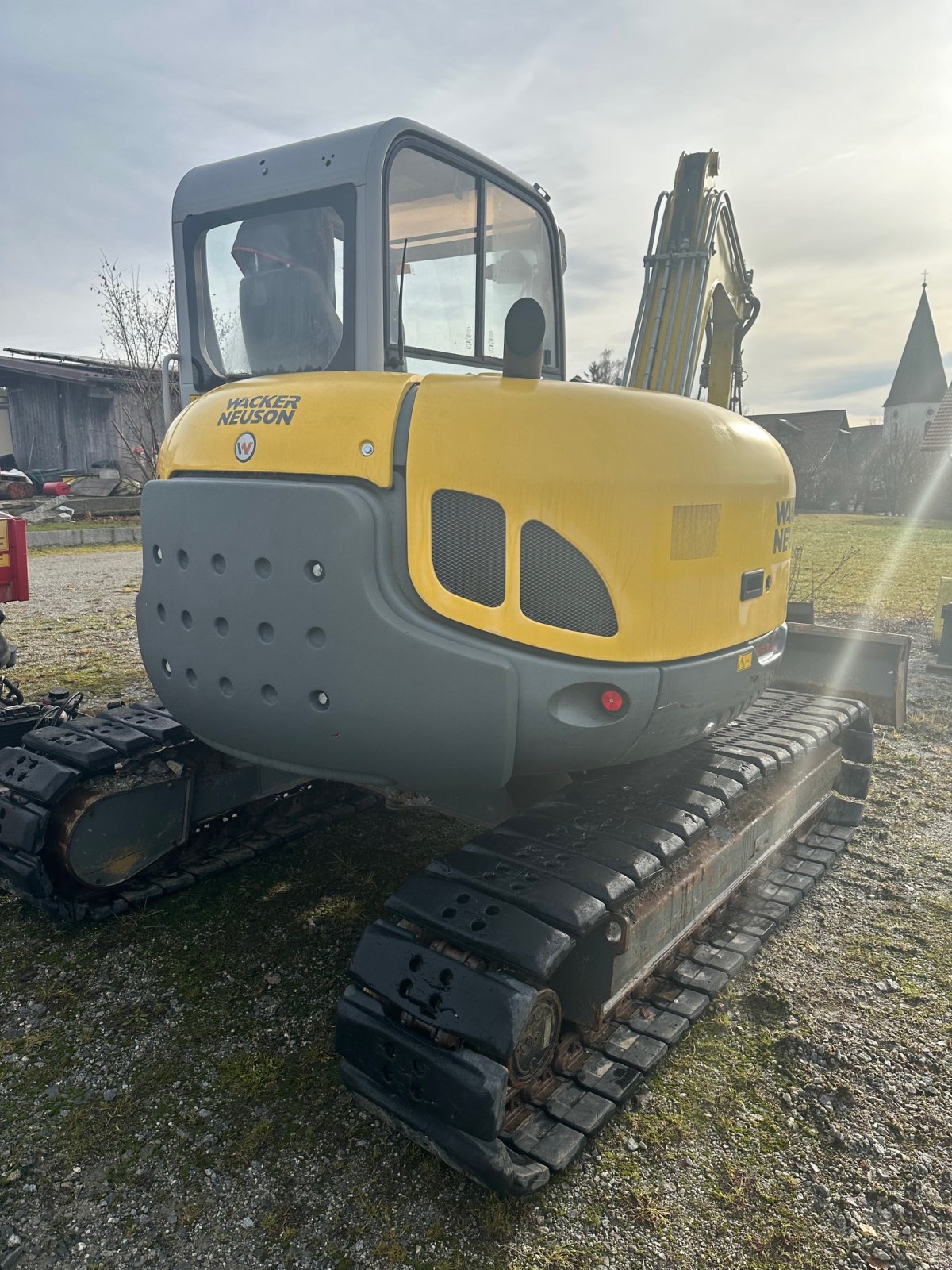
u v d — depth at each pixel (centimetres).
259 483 259
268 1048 278
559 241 381
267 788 398
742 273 545
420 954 230
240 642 268
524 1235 213
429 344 301
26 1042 278
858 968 329
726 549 285
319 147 283
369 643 248
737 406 577
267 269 301
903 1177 232
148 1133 244
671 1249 211
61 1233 213
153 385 1889
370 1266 205
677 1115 253
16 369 2302
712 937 336
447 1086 214
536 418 248
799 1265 207
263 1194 224
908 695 709
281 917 354
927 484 3397
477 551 248
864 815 471
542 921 227
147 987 308
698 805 294
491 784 262
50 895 329
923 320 6681
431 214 297
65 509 1927
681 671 271
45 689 660
